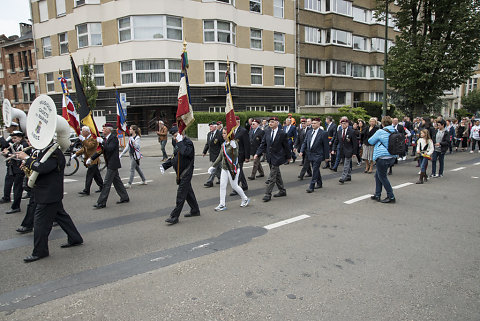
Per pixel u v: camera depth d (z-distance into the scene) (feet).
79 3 82.33
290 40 96.53
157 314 11.02
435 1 60.13
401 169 40.11
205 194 28.30
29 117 15.98
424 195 26.78
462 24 57.26
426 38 61.77
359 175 36.65
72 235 16.93
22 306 11.69
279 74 95.71
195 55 79.77
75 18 81.41
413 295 11.96
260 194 27.96
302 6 97.96
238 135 28.84
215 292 12.33
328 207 23.50
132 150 31.09
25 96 104.01
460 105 182.70
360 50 111.34
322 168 41.55
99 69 80.84
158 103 76.79
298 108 99.25
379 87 116.16
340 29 103.71
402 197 26.20
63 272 14.24
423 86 62.49
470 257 15.06
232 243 17.06
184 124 20.72
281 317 10.75
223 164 23.22
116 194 28.60
